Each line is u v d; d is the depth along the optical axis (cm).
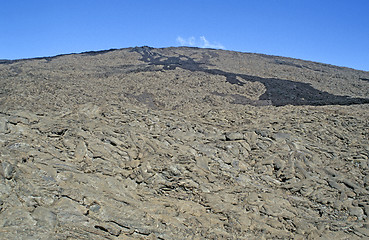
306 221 795
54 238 575
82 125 1071
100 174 843
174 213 762
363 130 1299
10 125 934
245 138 1205
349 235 738
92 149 938
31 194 668
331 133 1278
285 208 848
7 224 575
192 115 1505
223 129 1314
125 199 767
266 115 1530
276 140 1200
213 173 984
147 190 848
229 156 1086
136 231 662
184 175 933
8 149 791
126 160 948
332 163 1075
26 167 741
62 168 796
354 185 944
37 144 877
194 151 1073
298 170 1030
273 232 744
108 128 1093
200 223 744
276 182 993
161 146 1063
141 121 1249
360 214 826
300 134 1259
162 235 672
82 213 662
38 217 614
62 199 686
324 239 720
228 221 768
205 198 855
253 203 854
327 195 914
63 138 957
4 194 641
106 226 648
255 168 1057
